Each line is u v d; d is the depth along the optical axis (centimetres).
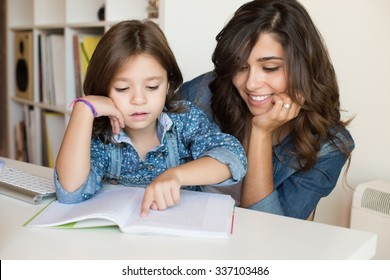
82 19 237
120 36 99
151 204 87
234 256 70
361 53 155
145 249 72
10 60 288
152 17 194
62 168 92
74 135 94
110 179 116
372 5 150
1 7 318
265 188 124
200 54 182
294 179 129
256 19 112
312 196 127
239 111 133
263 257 70
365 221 142
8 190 99
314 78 119
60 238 76
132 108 100
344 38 158
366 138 158
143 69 98
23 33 274
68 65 233
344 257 71
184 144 117
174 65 108
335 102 128
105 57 99
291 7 114
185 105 119
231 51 115
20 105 293
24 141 286
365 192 143
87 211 84
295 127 126
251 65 115
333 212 169
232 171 98
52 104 255
